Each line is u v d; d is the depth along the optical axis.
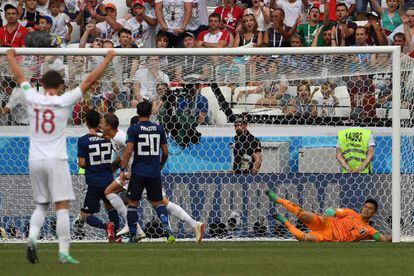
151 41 58.25
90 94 44.59
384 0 61.47
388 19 57.44
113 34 57.97
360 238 40.06
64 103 26.06
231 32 57.66
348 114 45.38
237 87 45.06
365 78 45.19
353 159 43.91
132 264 27.09
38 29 57.06
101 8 59.34
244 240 42.38
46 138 26.06
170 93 44.56
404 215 43.25
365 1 58.84
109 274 24.06
